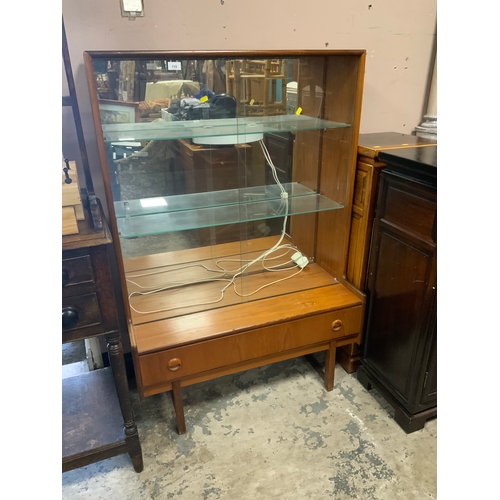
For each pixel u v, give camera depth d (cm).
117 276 166
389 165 141
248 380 180
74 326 110
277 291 168
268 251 188
